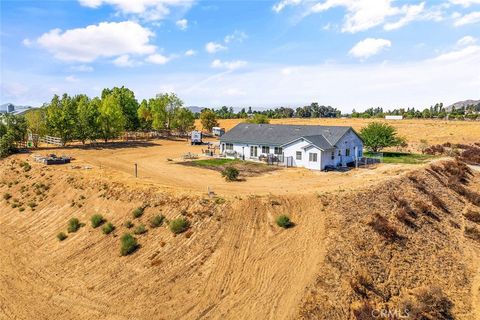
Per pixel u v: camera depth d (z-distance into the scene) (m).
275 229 26.23
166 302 20.67
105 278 23.45
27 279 24.42
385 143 54.84
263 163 47.53
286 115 159.25
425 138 81.00
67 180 37.41
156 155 55.03
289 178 38.25
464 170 48.28
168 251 24.84
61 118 57.94
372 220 27.27
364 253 23.83
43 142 63.97
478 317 20.22
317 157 43.16
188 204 28.89
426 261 24.86
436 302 20.52
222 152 53.72
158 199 30.28
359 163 48.53
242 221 26.94
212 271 22.70
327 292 20.41
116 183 34.28
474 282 23.69
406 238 26.61
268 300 20.12
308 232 25.67
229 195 30.25
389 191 33.41
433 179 40.66
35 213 33.97
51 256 26.98
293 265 22.56
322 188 33.12
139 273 23.34
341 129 48.34
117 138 74.31
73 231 29.52
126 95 80.00
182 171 41.91
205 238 25.53
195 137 70.25
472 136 80.12
